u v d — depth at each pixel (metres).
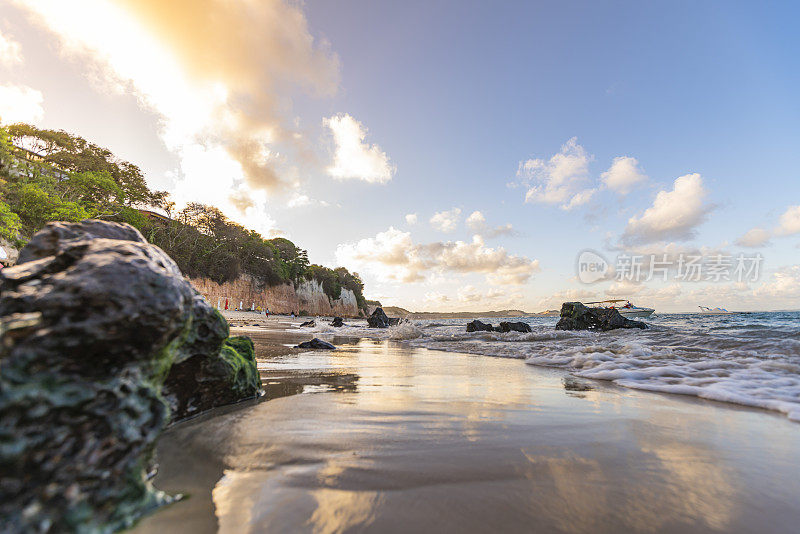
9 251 19.27
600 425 2.85
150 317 1.36
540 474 1.89
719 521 1.48
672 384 4.66
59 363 1.18
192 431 2.45
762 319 32.19
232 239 77.06
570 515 1.49
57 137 51.72
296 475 1.79
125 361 1.34
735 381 4.62
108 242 1.57
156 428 1.46
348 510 1.46
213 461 1.95
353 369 5.98
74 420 1.18
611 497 1.66
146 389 1.44
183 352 2.57
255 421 2.72
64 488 1.11
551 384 4.82
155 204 62.72
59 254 1.48
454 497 1.60
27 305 1.21
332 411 3.10
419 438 2.44
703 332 12.59
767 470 2.03
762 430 2.80
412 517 1.43
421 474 1.85
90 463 1.19
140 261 1.47
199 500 1.50
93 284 1.28
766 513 1.55
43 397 1.12
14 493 1.02
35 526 1.03
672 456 2.21
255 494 1.58
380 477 1.80
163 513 1.37
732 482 1.86
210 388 2.99
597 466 2.02
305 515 1.41
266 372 5.47
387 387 4.37
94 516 1.17
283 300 93.31
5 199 26.55
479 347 10.62
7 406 1.04
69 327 1.21
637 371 5.39
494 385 4.68
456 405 3.45
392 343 12.93
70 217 29.59
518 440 2.44
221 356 3.03
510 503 1.56
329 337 15.58
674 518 1.49
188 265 62.00
